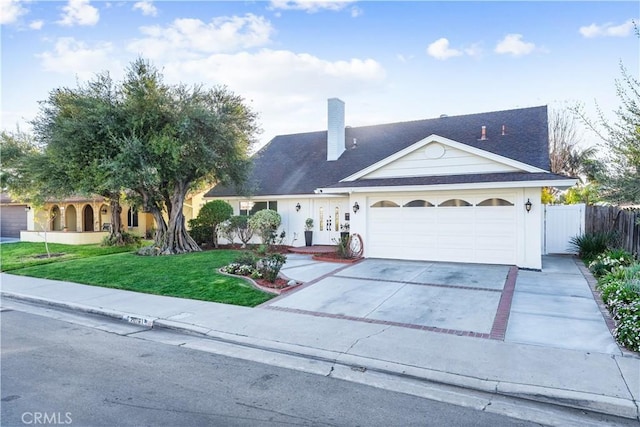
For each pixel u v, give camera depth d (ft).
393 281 34.42
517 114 57.11
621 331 19.29
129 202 61.36
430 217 43.83
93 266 44.32
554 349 18.76
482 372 16.42
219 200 65.51
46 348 20.52
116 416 13.05
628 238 39.81
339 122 66.03
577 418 13.39
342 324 23.40
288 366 18.08
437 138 44.27
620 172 29.71
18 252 60.75
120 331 23.93
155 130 49.29
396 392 15.33
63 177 50.16
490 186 38.45
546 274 36.50
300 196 60.59
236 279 35.78
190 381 16.20
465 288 31.37
